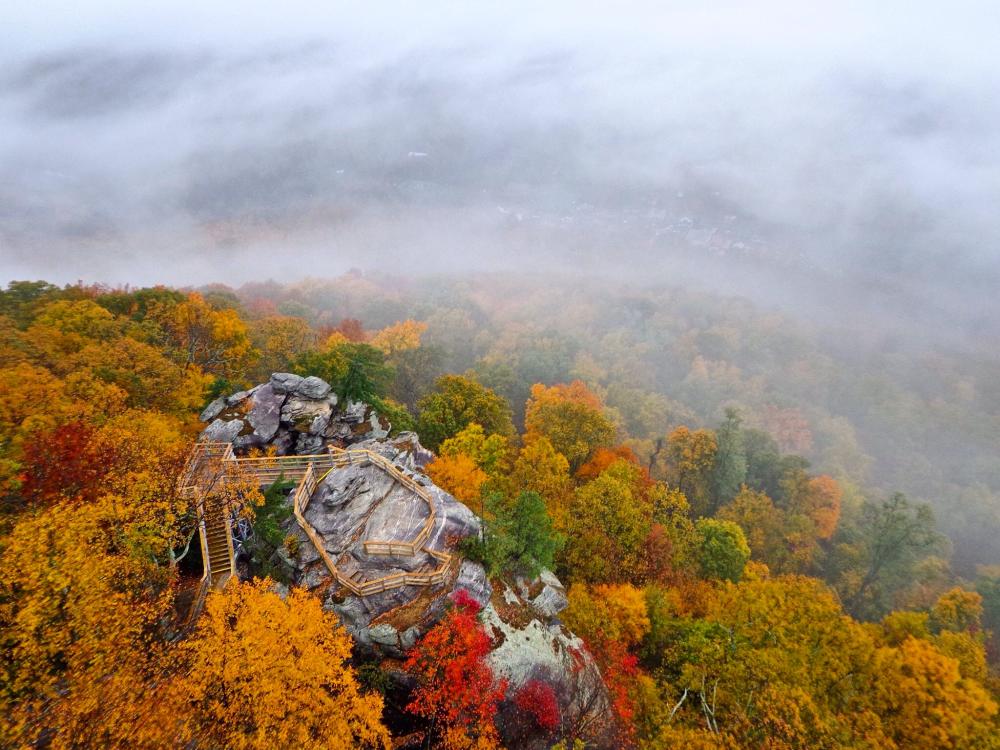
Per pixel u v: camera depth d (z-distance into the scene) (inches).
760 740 830.5
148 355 1398.9
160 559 860.0
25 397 1026.1
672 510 1777.8
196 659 665.0
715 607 1234.6
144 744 572.4
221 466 1088.8
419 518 1046.4
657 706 950.4
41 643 611.8
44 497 812.6
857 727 878.4
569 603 1130.0
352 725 681.0
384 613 879.1
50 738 575.8
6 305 1850.4
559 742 825.5
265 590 778.8
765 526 2068.2
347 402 1553.9
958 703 905.5
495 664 836.0
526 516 1059.9
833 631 1035.3
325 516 1049.5
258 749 609.9
